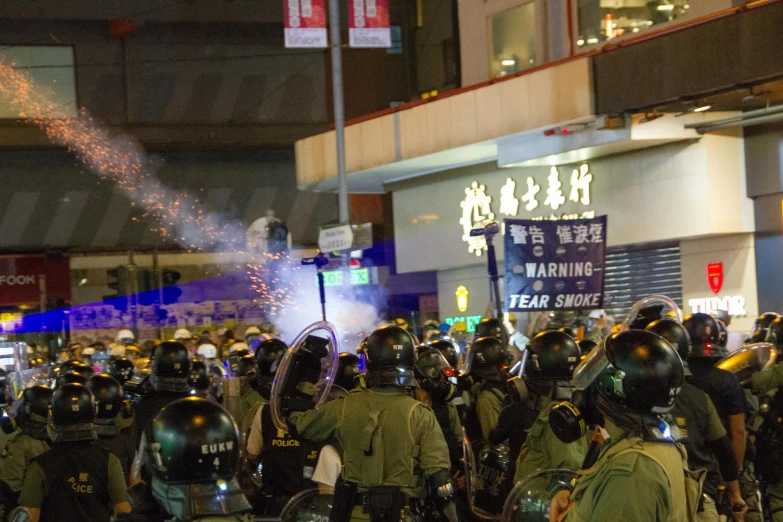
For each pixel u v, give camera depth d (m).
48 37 34.34
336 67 17.62
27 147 33.94
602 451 3.72
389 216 29.30
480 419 7.67
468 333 16.81
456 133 18.48
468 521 7.03
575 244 12.84
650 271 18.09
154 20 35.03
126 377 10.56
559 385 6.35
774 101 15.30
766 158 15.97
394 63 36.22
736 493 6.11
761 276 16.14
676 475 3.61
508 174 19.88
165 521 3.69
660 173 16.92
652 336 3.69
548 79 16.67
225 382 9.04
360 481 5.25
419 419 5.32
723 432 5.96
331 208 36.53
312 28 16.41
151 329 30.69
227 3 35.50
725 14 13.92
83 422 5.88
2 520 6.68
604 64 15.83
